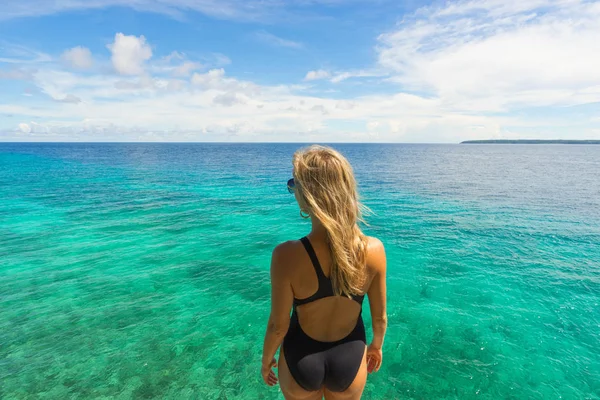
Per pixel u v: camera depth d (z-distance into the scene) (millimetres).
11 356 5258
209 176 32594
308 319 1844
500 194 21328
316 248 1672
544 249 10320
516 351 5289
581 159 69375
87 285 7844
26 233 12109
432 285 7707
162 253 10102
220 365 5078
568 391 4453
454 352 5277
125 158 61000
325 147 1727
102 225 13391
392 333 5793
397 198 19812
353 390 1972
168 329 6023
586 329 5887
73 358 5219
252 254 10062
